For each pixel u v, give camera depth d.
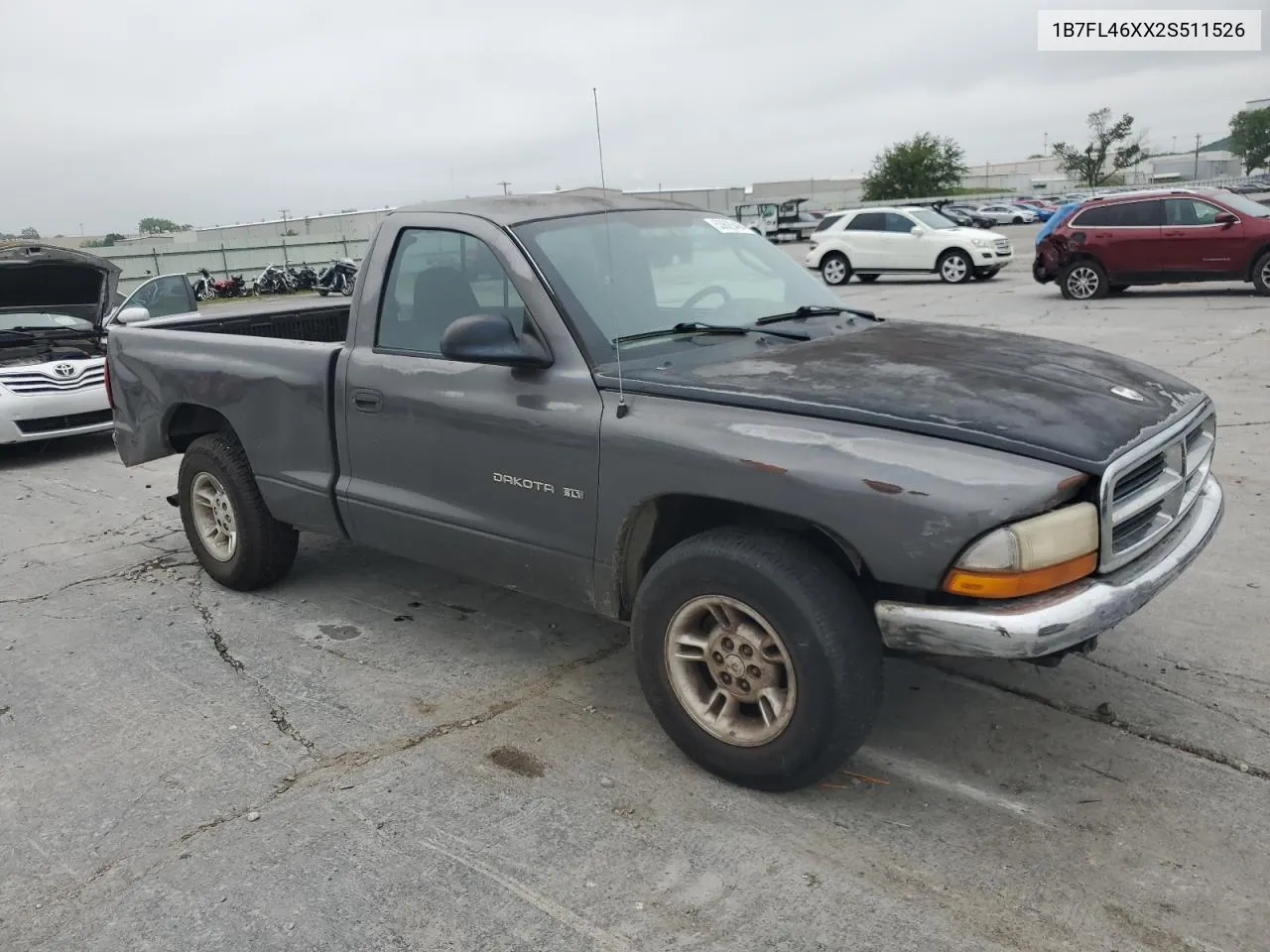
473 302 3.64
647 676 3.21
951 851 2.77
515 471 3.45
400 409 3.80
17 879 2.83
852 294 19.86
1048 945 2.40
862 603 2.82
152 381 4.99
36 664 4.29
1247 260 14.90
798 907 2.56
